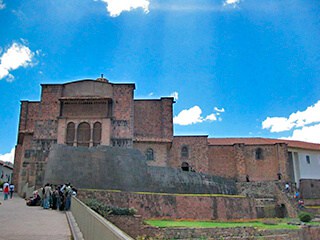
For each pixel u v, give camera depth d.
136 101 58.97
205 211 37.16
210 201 37.94
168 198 35.72
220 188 48.19
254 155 61.06
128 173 38.47
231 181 51.03
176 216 35.31
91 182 35.66
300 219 42.78
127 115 53.78
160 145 56.09
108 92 55.09
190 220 35.75
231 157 60.44
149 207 34.16
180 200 36.25
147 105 58.97
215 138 67.56
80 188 34.88
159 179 41.28
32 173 49.31
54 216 21.31
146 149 55.56
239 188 51.69
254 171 60.25
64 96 55.12
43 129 52.97
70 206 24.81
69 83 55.59
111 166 37.56
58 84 55.34
